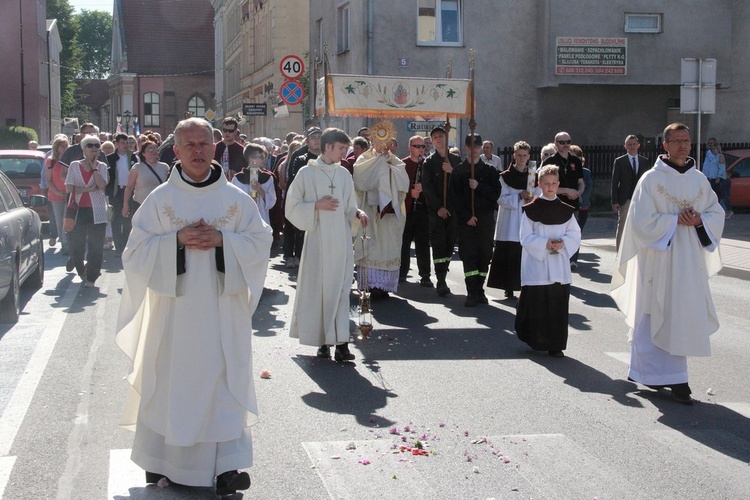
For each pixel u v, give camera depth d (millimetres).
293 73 22156
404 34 24719
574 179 13117
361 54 24859
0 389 7266
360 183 11406
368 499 5082
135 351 5062
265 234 5027
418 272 13969
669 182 7152
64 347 8750
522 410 6805
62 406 6820
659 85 26328
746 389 7516
